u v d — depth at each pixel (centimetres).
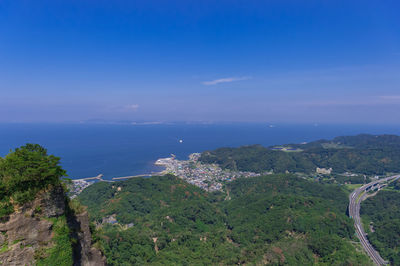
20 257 2428
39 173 2691
